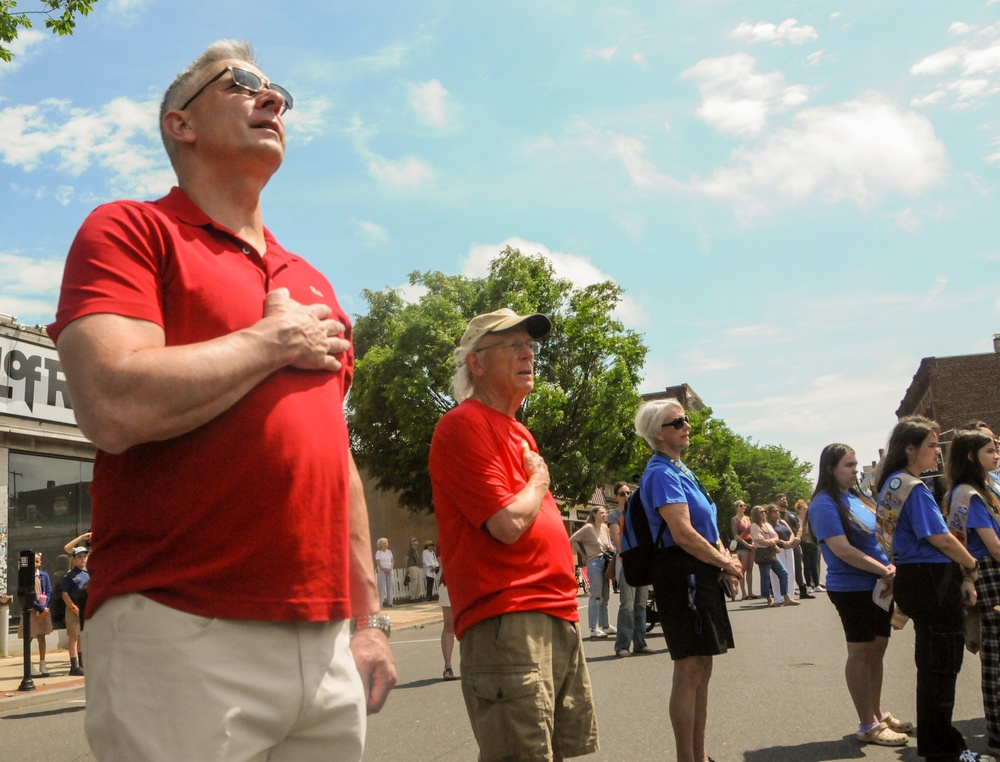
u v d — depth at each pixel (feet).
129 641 5.46
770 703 24.09
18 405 53.67
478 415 11.67
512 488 11.37
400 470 111.04
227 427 5.75
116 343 5.39
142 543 5.65
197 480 5.64
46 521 55.83
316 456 6.07
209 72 6.72
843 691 25.34
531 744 10.59
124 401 5.25
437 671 35.99
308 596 5.85
